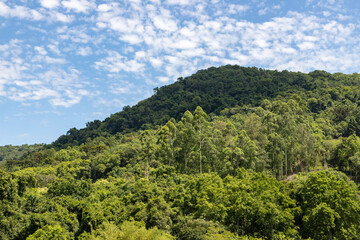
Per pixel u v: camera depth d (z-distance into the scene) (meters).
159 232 36.28
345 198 46.28
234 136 86.81
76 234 48.03
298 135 78.81
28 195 55.44
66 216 49.75
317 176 50.88
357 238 44.34
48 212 49.47
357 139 84.31
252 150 70.62
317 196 47.72
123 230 34.38
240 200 46.59
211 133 78.00
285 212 45.91
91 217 48.94
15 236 45.38
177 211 48.66
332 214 43.78
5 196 49.59
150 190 55.00
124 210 51.34
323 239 45.62
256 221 45.41
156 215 45.47
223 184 56.34
